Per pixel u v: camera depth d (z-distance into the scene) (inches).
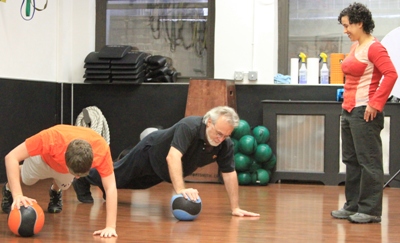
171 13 284.7
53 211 160.9
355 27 154.6
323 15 273.9
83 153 116.1
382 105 150.6
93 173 172.4
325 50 274.4
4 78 224.5
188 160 157.4
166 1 284.8
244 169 236.8
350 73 155.9
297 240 132.2
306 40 275.7
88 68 267.4
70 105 274.8
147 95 268.5
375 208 155.7
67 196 192.4
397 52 225.6
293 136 244.7
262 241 130.3
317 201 195.5
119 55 264.4
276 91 258.2
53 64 263.3
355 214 156.9
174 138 151.3
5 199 155.5
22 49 237.5
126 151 249.4
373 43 152.3
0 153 223.3
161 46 285.9
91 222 148.2
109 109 271.9
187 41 283.1
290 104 243.9
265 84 258.7
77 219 152.0
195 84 245.1
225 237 133.6
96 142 126.3
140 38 287.3
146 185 174.2
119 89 270.7
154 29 286.5
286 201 194.9
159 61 267.9
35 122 246.7
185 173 163.0
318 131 242.5
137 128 269.6
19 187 130.2
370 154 154.7
